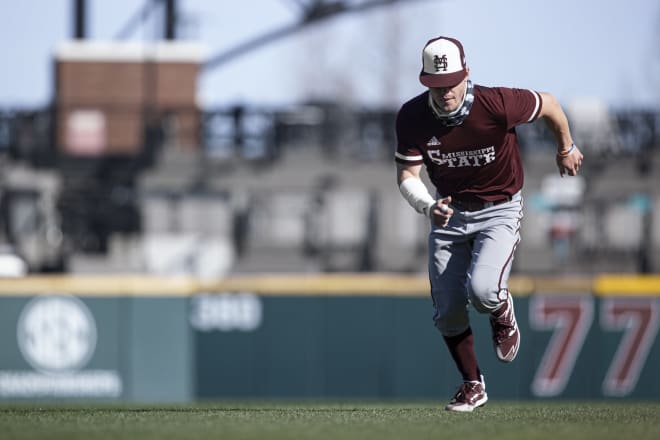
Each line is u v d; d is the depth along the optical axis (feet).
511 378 161.38
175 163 218.38
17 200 215.92
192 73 279.28
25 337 161.27
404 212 215.92
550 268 208.33
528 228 213.05
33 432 54.60
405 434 53.16
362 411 71.46
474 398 68.90
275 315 164.14
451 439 51.42
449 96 61.52
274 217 217.77
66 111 234.17
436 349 163.22
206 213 217.77
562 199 213.46
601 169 216.33
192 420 61.41
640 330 163.53
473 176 64.59
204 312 163.73
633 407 84.69
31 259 208.95
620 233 214.48
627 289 164.04
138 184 218.38
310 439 51.11
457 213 65.98
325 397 163.32
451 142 63.36
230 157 219.00
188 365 163.22
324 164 217.97
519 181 66.03
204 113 223.30
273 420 61.16
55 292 162.30
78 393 161.48
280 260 211.00
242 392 163.22
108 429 55.77
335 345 163.53
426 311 163.53
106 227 215.51
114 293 162.81
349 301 164.04
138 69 278.67
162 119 224.12
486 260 64.23
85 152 235.40
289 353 163.63
